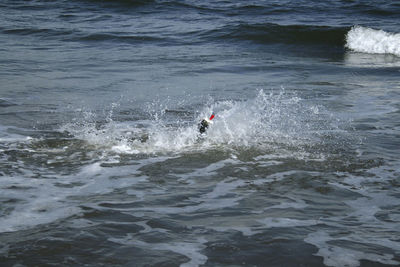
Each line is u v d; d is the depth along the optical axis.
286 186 5.46
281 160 6.38
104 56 16.25
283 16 28.55
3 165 5.96
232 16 28.17
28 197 4.98
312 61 16.81
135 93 10.83
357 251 3.89
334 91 11.45
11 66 13.71
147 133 7.59
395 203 4.99
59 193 5.12
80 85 11.52
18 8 29.31
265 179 5.68
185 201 4.96
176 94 10.80
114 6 30.33
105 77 12.62
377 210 4.80
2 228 4.22
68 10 28.98
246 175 5.81
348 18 28.20
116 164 6.14
